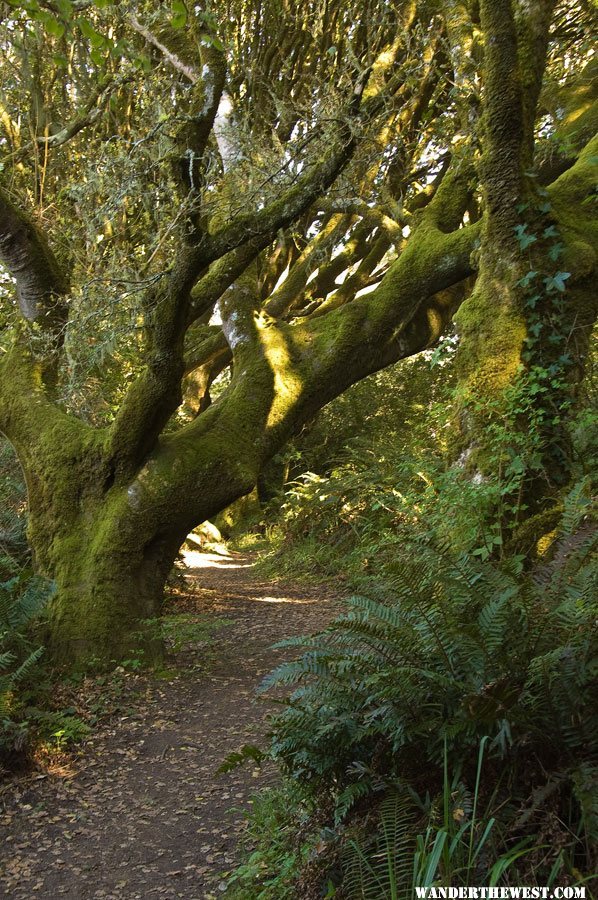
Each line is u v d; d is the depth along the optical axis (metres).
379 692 2.88
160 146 6.83
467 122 7.55
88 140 10.20
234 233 6.12
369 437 18.70
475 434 5.70
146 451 7.13
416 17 10.36
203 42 6.45
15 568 6.74
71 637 6.68
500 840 2.50
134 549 7.00
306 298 16.20
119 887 3.50
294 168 6.59
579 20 9.08
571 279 5.75
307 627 8.52
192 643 7.82
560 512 4.49
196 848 3.82
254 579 12.62
